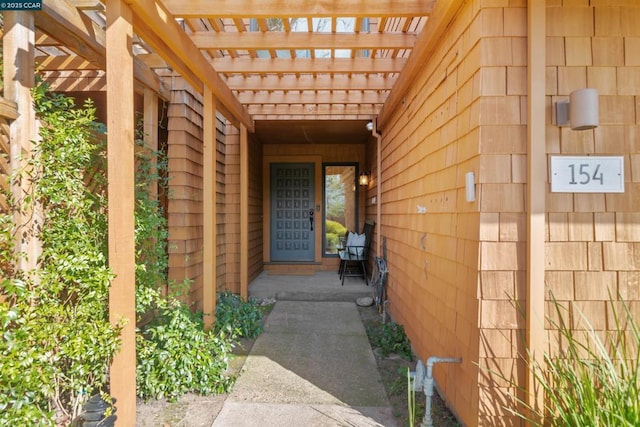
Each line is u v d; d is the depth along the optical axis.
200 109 3.92
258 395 2.42
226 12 2.27
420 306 2.88
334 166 6.88
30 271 1.71
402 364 2.92
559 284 1.74
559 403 1.61
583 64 1.74
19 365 1.48
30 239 1.80
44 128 1.83
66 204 1.91
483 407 1.75
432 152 2.57
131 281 1.93
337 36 2.75
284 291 4.95
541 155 1.69
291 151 6.82
